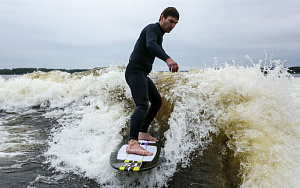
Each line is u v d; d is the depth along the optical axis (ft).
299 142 8.57
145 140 9.13
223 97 11.02
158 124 11.09
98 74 19.27
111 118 12.23
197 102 11.33
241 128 9.26
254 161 7.72
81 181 7.30
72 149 9.47
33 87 17.70
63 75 21.01
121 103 14.32
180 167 8.00
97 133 10.78
